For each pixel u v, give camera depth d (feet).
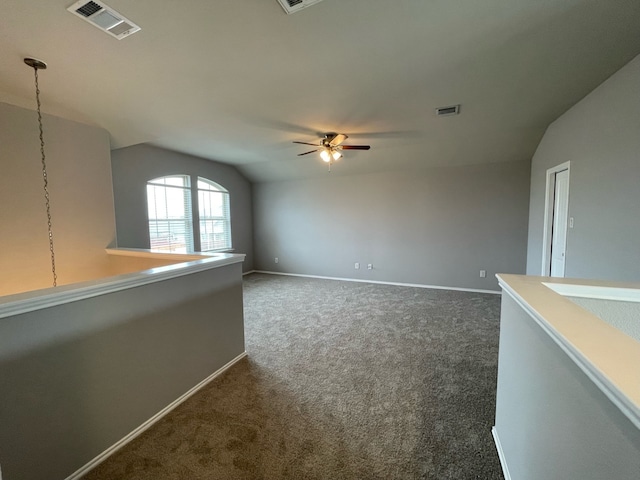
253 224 22.57
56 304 4.47
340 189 19.39
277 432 5.68
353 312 12.97
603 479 2.20
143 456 5.15
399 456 5.08
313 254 20.70
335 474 4.74
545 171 12.23
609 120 7.53
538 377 3.55
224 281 8.02
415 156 15.69
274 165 19.11
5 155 8.56
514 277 5.09
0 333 3.93
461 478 4.64
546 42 5.92
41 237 9.35
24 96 8.25
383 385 7.25
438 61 6.61
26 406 4.21
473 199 15.96
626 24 5.34
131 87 7.77
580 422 2.57
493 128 11.78
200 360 7.24
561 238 11.12
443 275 17.01
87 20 5.10
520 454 4.11
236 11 4.90
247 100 8.70
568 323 2.90
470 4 4.82
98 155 10.87
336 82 7.58
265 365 8.31
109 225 11.23
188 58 6.38
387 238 18.26
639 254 6.47
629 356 2.23
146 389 5.91
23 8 4.76
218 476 4.73
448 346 9.45
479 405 6.44
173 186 16.24
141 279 5.69
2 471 4.01
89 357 4.96
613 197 7.37
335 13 4.98
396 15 5.05
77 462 4.78
